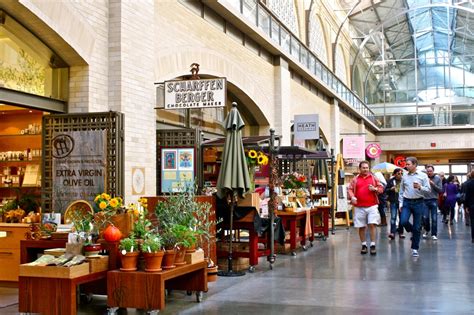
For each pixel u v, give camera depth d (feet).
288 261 33.94
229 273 28.58
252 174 30.99
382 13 111.86
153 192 32.78
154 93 33.68
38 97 26.94
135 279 19.39
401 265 31.53
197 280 22.15
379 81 144.77
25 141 32.37
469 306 20.86
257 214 29.78
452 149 138.31
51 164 26.89
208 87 31.27
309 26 79.77
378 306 20.93
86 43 28.66
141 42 32.45
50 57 28.37
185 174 33.09
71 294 18.45
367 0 102.83
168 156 33.47
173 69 37.04
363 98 139.03
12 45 26.27
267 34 55.88
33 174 31.35
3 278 25.82
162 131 34.45
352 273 28.86
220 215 30.14
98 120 26.50
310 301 21.93
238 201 29.78
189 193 23.97
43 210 26.84
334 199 58.18
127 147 30.45
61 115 27.04
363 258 34.78
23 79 26.94
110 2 30.76
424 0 117.39
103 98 29.96
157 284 19.19
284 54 59.62
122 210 22.34
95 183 26.08
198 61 40.93
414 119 142.41
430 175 45.68
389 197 47.01
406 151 148.15
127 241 19.92
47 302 18.65
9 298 23.41
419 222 35.24
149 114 32.91
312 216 42.34
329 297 22.68
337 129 90.48
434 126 137.69
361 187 36.47
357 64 128.26
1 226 26.04
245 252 29.89
